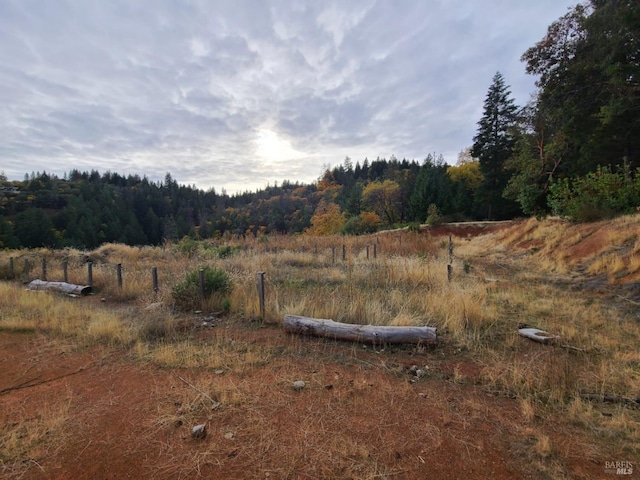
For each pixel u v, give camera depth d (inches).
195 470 85.0
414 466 86.3
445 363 152.4
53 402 120.4
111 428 103.7
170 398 120.0
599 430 101.2
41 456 91.6
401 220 1781.5
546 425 104.5
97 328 193.6
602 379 131.0
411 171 2124.8
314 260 479.8
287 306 221.5
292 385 129.3
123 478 83.1
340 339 178.7
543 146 813.2
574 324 204.1
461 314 202.7
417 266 353.1
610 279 298.2
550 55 691.4
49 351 171.3
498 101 1376.7
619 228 382.9
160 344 175.9
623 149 729.6
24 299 268.4
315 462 87.4
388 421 106.0
